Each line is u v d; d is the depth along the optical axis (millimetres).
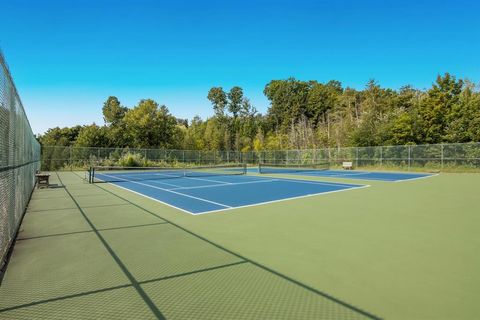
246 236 6113
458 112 29188
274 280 3949
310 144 46469
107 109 54344
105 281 3945
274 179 20312
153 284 3846
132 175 24828
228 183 17453
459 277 4004
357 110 50625
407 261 4625
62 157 31906
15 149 6562
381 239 5852
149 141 45344
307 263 4570
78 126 51281
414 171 27656
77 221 7551
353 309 3174
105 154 34312
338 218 7801
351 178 20812
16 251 5219
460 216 7996
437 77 31359
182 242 5707
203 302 3369
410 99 44250
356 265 4473
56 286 3801
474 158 24734
